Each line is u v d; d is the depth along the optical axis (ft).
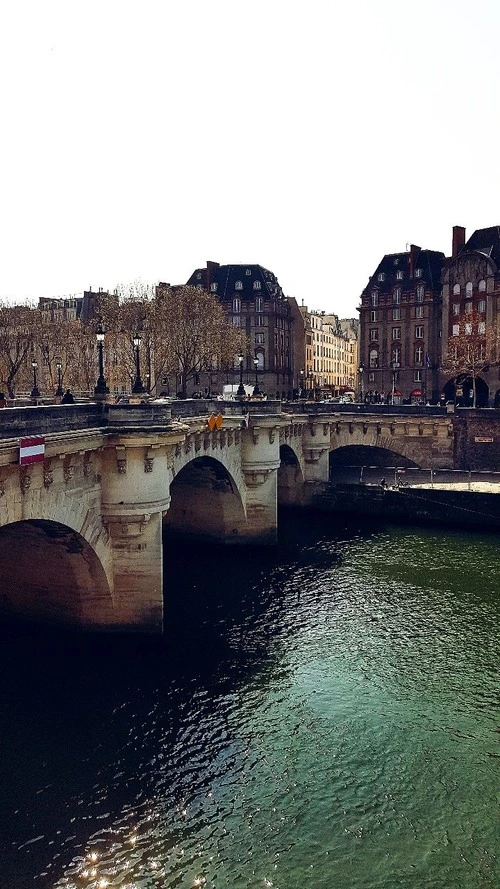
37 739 76.02
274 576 133.49
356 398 340.39
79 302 393.50
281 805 67.15
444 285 336.08
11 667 91.35
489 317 320.09
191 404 127.54
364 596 121.80
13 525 84.74
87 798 67.15
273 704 84.64
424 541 161.17
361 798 68.49
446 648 100.63
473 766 73.51
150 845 61.62
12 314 270.46
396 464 236.02
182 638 102.32
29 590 97.60
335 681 90.58
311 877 58.65
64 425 81.25
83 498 86.74
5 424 70.23
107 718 80.48
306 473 195.21
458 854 61.62
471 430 212.02
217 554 149.59
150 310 241.96
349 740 77.77
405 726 80.59
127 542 93.56
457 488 190.39
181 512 156.76
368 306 366.63
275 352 406.62
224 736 77.82
